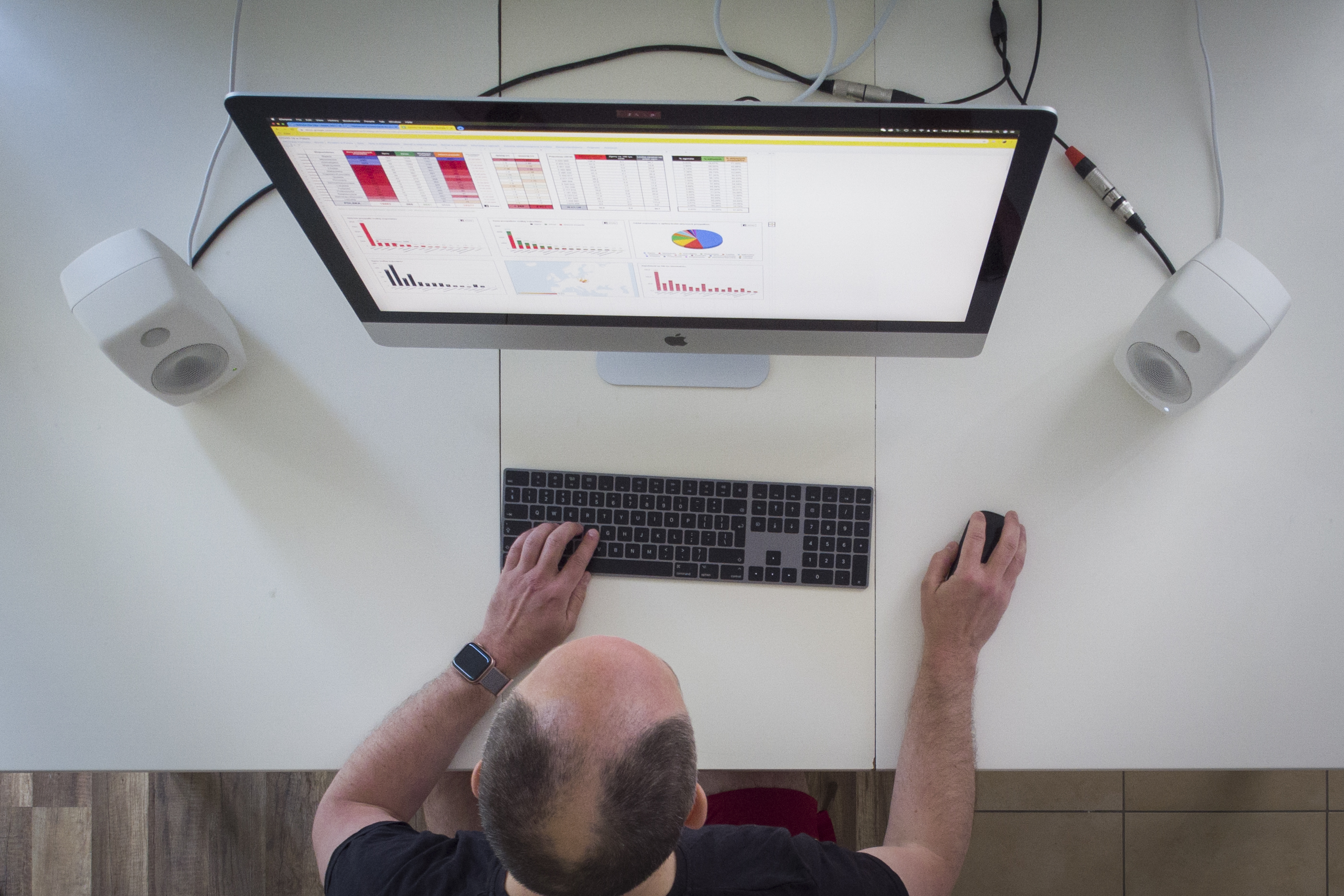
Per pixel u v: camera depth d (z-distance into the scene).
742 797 1.15
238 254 1.04
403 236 0.80
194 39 1.03
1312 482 1.01
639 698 0.66
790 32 1.03
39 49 1.03
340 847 0.88
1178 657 1.01
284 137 0.70
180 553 1.03
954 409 1.03
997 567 0.98
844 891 0.84
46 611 1.02
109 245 0.90
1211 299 0.87
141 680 1.02
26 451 1.03
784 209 0.75
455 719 0.97
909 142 0.68
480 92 1.03
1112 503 1.02
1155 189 1.02
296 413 1.04
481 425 1.04
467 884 0.81
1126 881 1.61
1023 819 1.62
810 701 1.02
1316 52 1.00
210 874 1.60
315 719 1.02
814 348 0.92
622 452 1.04
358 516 1.04
